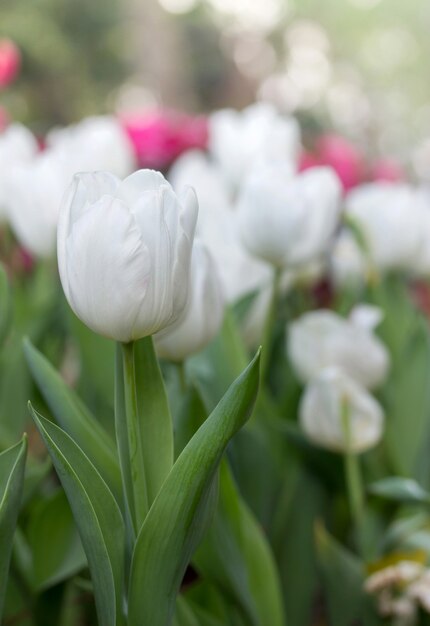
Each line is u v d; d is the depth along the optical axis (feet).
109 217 2.44
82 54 41.16
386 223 4.01
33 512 3.17
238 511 2.95
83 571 3.36
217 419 2.51
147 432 2.63
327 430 3.37
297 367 3.59
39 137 5.66
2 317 2.99
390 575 3.28
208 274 2.98
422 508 3.54
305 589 3.57
